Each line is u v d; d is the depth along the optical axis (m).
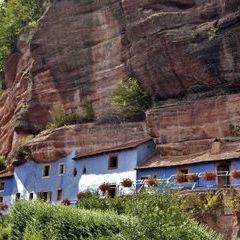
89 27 56.09
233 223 29.73
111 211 25.14
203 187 35.50
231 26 43.72
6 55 70.44
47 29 58.84
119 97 51.00
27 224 22.59
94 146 50.09
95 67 54.62
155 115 45.69
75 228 21.80
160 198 20.20
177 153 43.56
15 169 55.81
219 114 42.41
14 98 63.09
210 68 44.38
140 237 19.08
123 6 51.34
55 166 51.97
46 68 58.00
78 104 54.88
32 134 57.50
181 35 46.22
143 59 49.12
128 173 44.16
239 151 38.75
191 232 20.41
